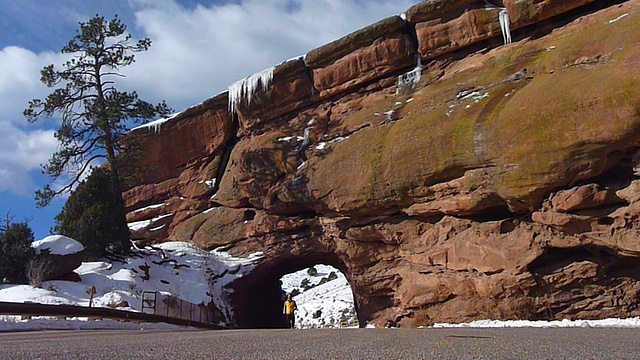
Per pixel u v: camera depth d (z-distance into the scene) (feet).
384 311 84.79
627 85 58.59
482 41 87.66
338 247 90.79
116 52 102.01
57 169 96.48
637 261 60.54
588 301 62.08
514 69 77.87
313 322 123.03
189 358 14.94
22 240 76.02
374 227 84.79
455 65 89.04
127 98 101.40
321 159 91.45
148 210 120.06
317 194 88.33
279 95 104.47
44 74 98.22
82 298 71.00
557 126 62.08
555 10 79.61
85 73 101.55
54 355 15.75
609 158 59.06
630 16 68.85
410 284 79.00
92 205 91.86
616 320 54.85
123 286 79.56
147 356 15.49
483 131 69.36
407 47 92.99
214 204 113.39
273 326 120.67
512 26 83.30
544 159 62.13
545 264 65.67
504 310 66.95
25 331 39.19
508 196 65.26
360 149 85.81
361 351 17.24
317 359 14.71
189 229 111.34
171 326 60.03
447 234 76.02
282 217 98.37
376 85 96.32
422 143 76.48
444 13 89.86
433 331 34.71
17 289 68.03
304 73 102.94
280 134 101.19
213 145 116.67
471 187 70.23
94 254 87.04
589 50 69.62
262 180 98.73
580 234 61.41
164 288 87.30
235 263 100.99
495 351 17.06
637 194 57.41
